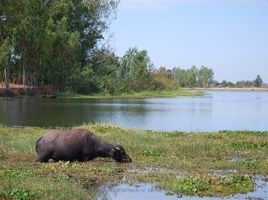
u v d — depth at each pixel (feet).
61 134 58.80
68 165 55.42
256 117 161.89
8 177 46.06
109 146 59.67
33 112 150.82
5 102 198.49
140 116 150.41
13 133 81.41
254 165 57.41
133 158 61.36
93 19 320.29
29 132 83.66
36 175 49.57
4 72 247.70
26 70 261.03
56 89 285.23
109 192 44.09
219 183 46.42
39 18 243.40
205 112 181.16
